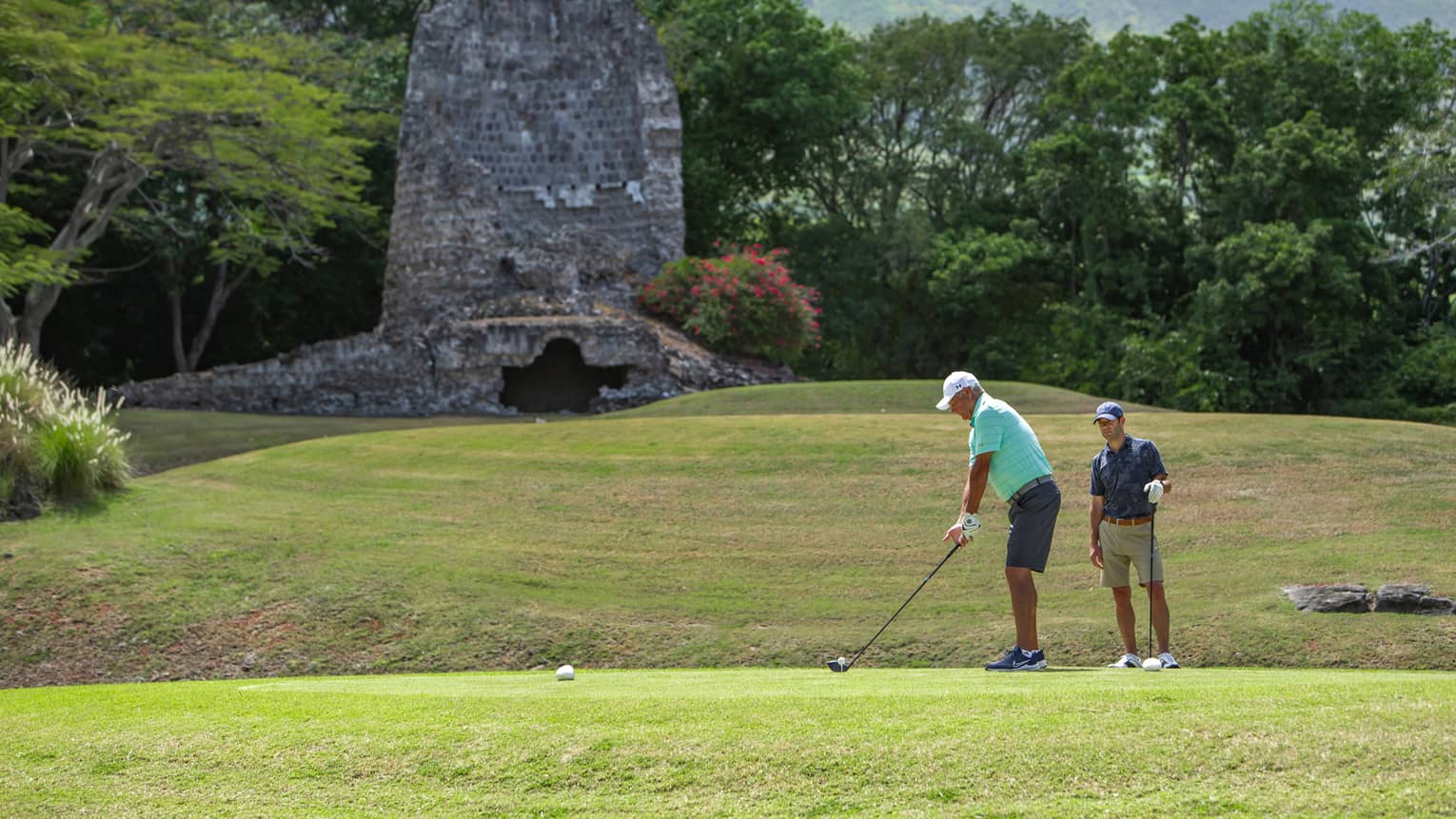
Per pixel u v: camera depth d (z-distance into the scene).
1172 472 16.75
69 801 5.94
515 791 5.74
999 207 49.19
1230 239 39.59
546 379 35.56
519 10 38.16
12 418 16.36
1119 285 44.38
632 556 14.81
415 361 33.34
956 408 9.34
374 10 47.53
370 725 6.70
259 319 46.38
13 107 30.64
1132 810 5.05
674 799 5.54
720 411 26.20
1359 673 8.67
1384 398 39.12
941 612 12.90
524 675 10.05
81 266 40.72
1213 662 11.27
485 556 14.75
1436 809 4.81
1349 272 39.03
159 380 32.66
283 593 13.57
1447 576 12.56
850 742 5.89
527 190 37.53
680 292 35.19
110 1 33.44
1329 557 13.38
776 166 47.19
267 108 32.09
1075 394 26.69
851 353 47.78
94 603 13.26
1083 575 13.65
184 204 41.38
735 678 8.83
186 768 6.27
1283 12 47.91
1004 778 5.43
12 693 8.73
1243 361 39.97
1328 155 40.34
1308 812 4.90
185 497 16.81
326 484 17.70
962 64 50.62
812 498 16.45
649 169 37.53
